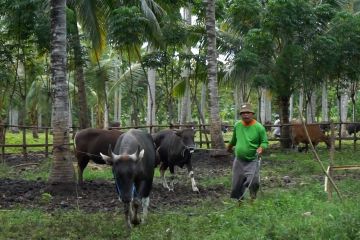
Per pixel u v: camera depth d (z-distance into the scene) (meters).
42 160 18.45
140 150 7.95
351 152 20.69
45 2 18.53
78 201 10.69
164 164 12.68
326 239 6.34
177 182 13.71
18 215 9.07
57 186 11.39
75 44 19.22
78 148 12.43
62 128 11.55
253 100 45.84
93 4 20.39
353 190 11.20
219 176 14.70
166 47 21.56
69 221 8.60
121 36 18.20
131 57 24.14
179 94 26.31
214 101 17.64
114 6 20.44
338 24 21.77
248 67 21.36
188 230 7.80
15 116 44.12
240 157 9.17
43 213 9.46
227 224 7.72
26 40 20.03
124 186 7.28
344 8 25.64
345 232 6.38
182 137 12.22
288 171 15.33
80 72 20.58
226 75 23.72
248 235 6.82
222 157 17.36
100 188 12.27
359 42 21.55
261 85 20.89
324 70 22.05
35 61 24.58
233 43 23.53
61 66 11.65
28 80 29.80
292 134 21.66
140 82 31.00
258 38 21.12
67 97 11.73
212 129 17.66
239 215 8.06
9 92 28.17
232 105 59.06
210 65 17.69
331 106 46.47
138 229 7.95
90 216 9.02
